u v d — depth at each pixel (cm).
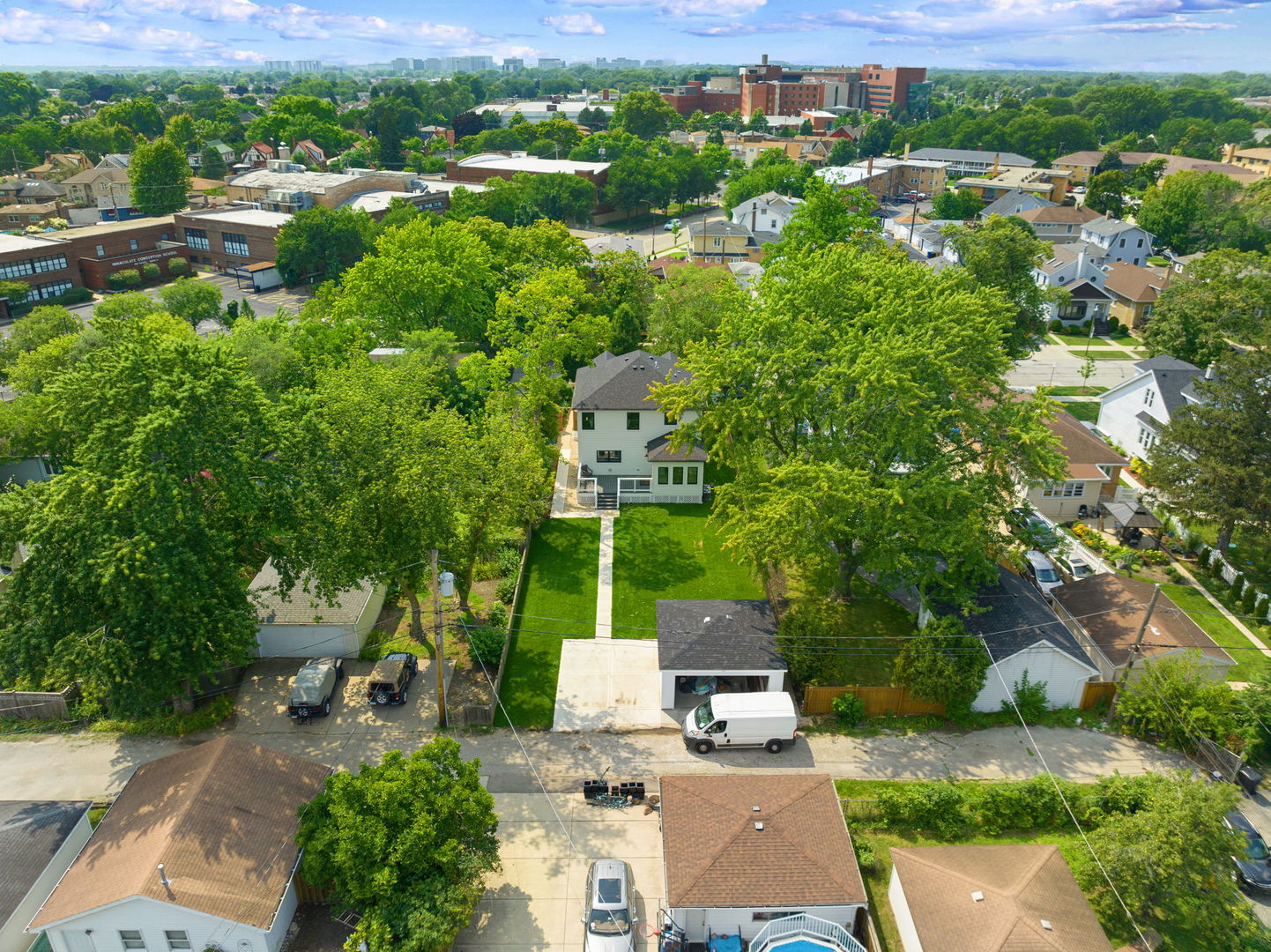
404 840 2373
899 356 3412
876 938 2377
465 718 3412
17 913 2405
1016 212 13262
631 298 8038
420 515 3291
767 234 12400
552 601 4291
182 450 2983
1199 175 12644
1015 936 2198
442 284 7069
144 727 3372
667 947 2408
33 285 10256
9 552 3081
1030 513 3994
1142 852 2450
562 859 2792
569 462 5888
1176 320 7350
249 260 11812
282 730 3372
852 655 3800
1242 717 3247
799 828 2614
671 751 3297
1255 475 4228
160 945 2345
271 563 3809
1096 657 3675
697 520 5134
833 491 3306
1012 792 2925
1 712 3428
